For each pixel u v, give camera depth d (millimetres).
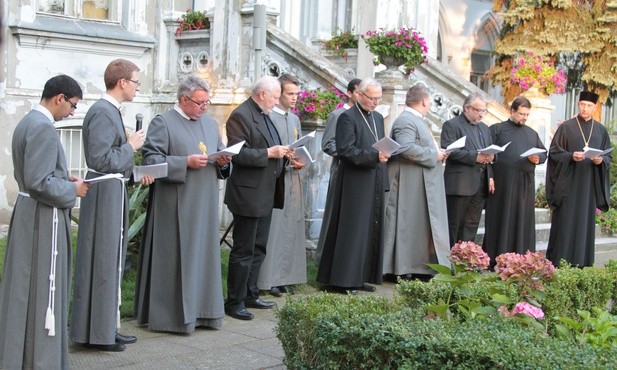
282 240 7352
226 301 6543
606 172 8930
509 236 8789
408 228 8023
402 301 4961
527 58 12414
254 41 9227
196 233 5867
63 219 4570
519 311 4285
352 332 4035
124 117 11305
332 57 13562
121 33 11117
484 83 20484
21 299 4449
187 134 5938
